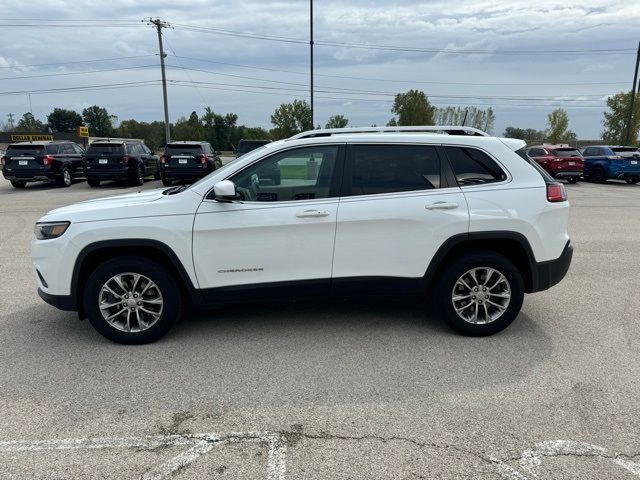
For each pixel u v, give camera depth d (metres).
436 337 4.25
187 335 4.32
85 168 17.62
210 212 3.94
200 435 2.87
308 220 3.97
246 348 4.04
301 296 4.13
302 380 3.50
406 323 4.57
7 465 2.60
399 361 3.79
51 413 3.10
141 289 4.07
